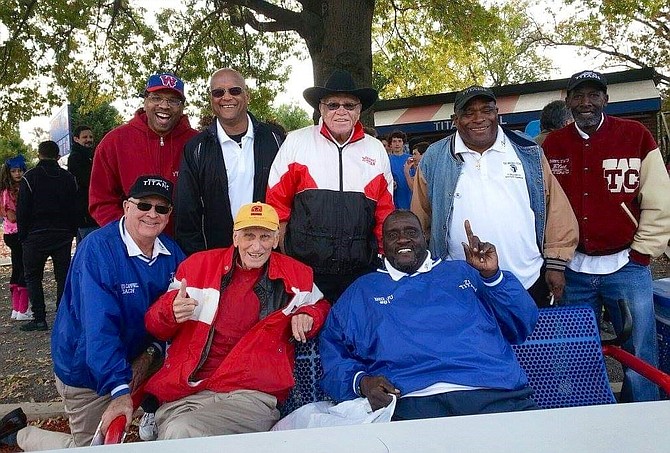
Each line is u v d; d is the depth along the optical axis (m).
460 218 3.25
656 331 3.50
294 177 3.35
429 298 2.85
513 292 2.78
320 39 10.38
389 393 2.60
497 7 14.32
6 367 5.41
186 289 2.78
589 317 3.13
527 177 3.20
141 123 3.94
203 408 2.62
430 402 2.64
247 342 2.77
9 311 7.94
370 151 3.42
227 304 2.87
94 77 14.21
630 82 15.96
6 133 13.95
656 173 3.31
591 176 3.41
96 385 2.76
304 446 1.23
